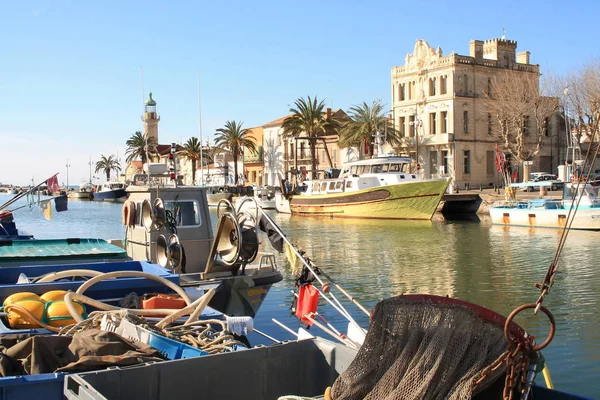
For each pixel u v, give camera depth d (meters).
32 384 5.17
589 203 35.03
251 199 11.70
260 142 96.75
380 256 25.00
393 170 47.09
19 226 46.28
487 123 67.38
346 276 19.81
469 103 66.19
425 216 43.44
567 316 13.90
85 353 5.77
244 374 5.47
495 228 37.69
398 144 68.06
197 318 7.38
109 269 10.57
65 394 4.96
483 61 66.75
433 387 4.00
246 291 12.12
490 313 4.07
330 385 5.62
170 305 8.35
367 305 15.01
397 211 44.44
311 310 8.59
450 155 65.62
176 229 13.69
